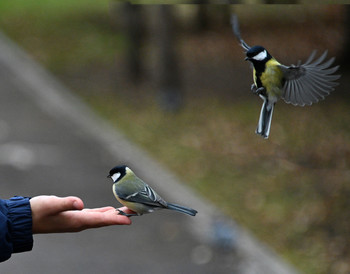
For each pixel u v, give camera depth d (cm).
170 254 1013
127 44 2342
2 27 3416
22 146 1602
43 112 1966
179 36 2586
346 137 1680
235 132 1767
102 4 3806
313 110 1916
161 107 2011
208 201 1276
